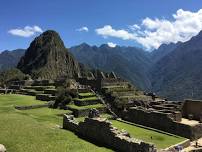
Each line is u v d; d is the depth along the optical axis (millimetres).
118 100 68938
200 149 48219
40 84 98938
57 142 34938
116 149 35344
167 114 58094
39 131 38625
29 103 66812
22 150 31250
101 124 38062
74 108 62844
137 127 59250
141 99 74438
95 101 68938
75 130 42531
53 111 61469
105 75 101750
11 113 50656
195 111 67562
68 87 77688
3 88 107312
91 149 33812
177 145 47375
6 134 35812
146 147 31359
